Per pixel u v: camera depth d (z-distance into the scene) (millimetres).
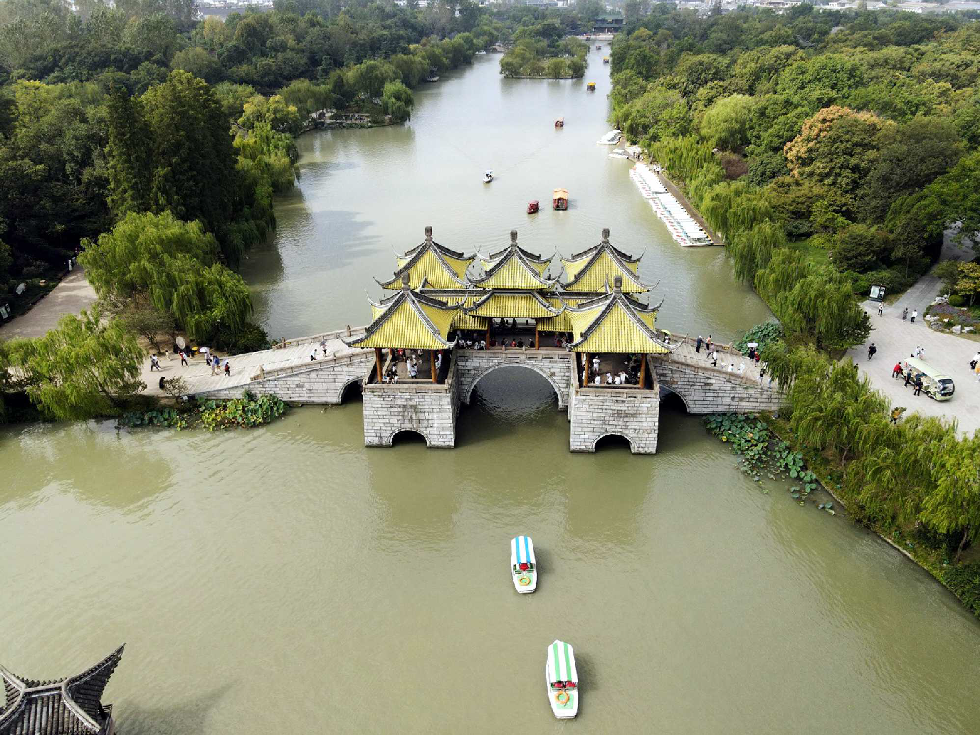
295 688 47562
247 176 119375
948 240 105312
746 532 59875
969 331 82375
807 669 48562
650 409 66000
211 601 53875
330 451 69875
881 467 55344
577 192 146250
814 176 110812
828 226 105875
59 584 55281
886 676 48062
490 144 185125
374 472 67375
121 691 47219
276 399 75875
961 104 125562
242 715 45906
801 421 62469
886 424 56344
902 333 83062
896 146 99188
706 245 117875
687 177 137375
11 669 48375
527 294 69125
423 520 62000
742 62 172625
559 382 73062
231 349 83000
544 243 119188
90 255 83500
